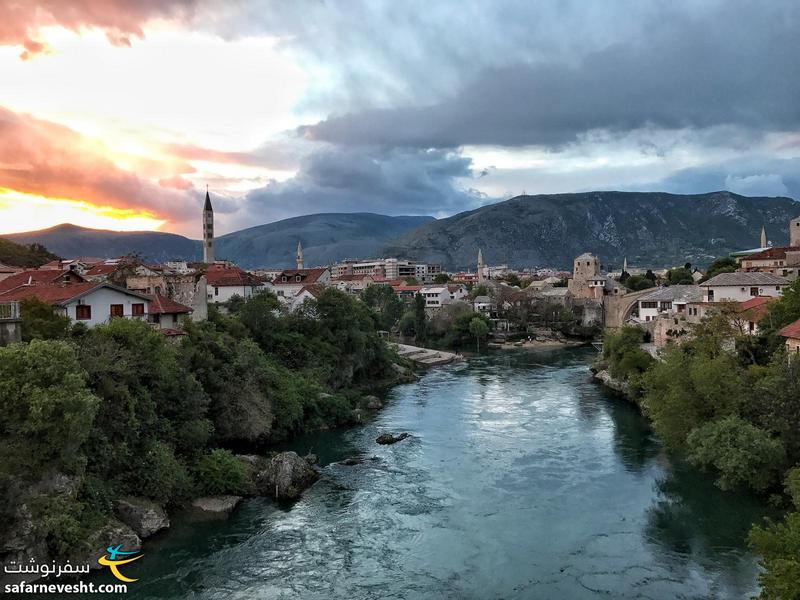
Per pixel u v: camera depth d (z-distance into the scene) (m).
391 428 68.50
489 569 35.16
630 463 54.09
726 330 62.56
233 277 101.31
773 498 42.06
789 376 44.12
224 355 60.41
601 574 34.38
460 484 49.44
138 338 47.16
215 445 53.44
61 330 47.25
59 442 34.66
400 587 33.22
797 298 64.19
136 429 42.97
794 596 22.69
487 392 90.62
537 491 47.59
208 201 187.50
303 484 48.50
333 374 84.44
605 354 106.25
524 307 179.75
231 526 40.97
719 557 36.06
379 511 43.81
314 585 33.44
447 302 198.38
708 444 44.22
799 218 141.00
